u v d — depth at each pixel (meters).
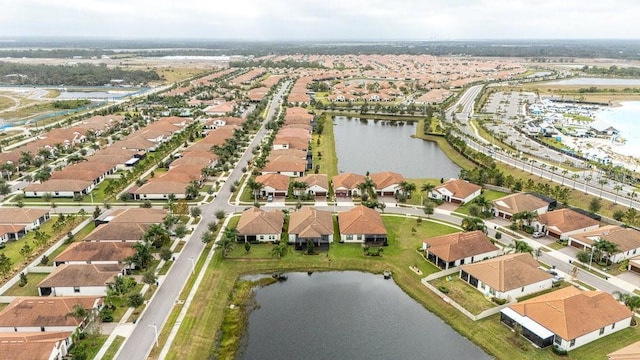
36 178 150.88
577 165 181.00
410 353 77.00
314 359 75.25
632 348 70.19
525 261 96.62
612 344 77.25
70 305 80.62
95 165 164.12
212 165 174.38
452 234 108.44
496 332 80.94
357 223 114.81
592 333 77.44
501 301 88.25
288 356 75.88
